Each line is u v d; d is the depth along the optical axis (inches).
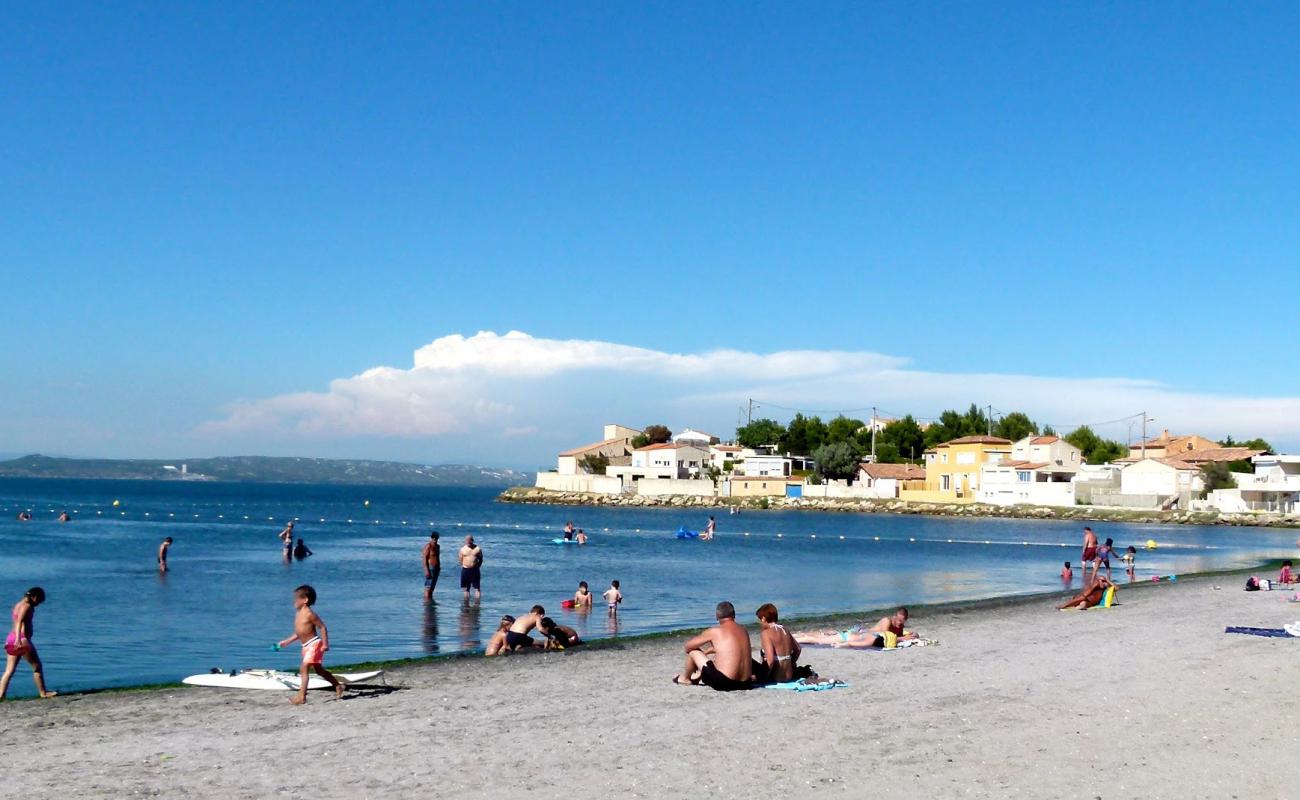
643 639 1051.3
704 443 7790.4
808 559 2439.7
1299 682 703.1
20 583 1688.0
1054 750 511.8
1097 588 1259.2
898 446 6796.3
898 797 432.8
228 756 505.7
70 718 603.5
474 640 1098.7
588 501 6441.9
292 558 2258.9
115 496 7440.9
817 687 676.7
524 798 432.1
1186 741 529.7
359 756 504.1
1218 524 4392.2
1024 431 6943.9
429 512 5378.9
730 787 447.8
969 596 1615.4
